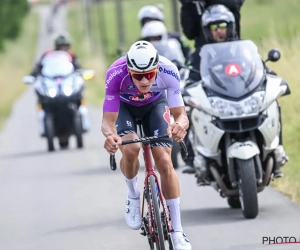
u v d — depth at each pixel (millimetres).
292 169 26000
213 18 21594
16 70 149500
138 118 16906
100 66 124750
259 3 143875
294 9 112750
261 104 19531
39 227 21406
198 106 20000
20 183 29500
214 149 19969
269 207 21328
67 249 18594
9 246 19422
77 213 22906
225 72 20234
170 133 15148
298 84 34844
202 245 17734
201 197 23922
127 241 18844
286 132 31281
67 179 29516
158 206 15008
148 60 15023
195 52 22094
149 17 31609
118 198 24844
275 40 39000
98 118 57438
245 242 17641
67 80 38500
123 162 16438
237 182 20062
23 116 66875
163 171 15773
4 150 42219
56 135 39625
